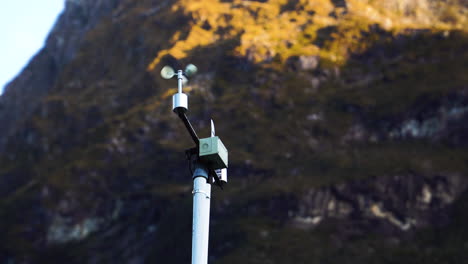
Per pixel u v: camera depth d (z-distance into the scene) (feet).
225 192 456.45
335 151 491.72
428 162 469.98
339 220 431.02
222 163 47.60
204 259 45.34
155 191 491.72
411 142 499.51
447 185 456.45
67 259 476.95
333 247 408.26
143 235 465.06
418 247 419.95
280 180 461.78
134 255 450.71
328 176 459.73
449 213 442.91
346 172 459.73
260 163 481.46
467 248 409.08
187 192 479.00
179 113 47.62
